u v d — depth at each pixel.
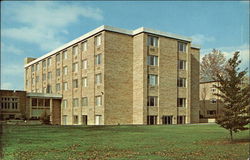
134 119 40.62
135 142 17.66
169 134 23.11
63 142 17.39
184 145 16.42
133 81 41.44
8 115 44.41
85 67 44.59
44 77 59.25
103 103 38.78
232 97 18.17
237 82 18.27
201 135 22.33
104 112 38.50
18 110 45.75
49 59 57.41
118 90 39.91
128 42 41.50
